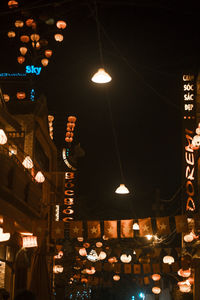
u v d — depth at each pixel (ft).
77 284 86.22
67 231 78.28
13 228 35.63
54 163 66.59
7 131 50.90
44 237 47.24
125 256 63.87
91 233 51.55
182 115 72.84
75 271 82.07
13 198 39.47
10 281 44.01
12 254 45.21
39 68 78.38
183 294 76.13
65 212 71.10
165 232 50.19
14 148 50.39
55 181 61.52
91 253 72.18
